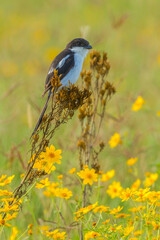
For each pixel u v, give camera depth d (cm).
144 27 2717
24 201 791
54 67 1083
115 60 2058
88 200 988
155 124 1474
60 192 836
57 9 3303
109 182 1111
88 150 1001
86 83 984
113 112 1395
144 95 1731
